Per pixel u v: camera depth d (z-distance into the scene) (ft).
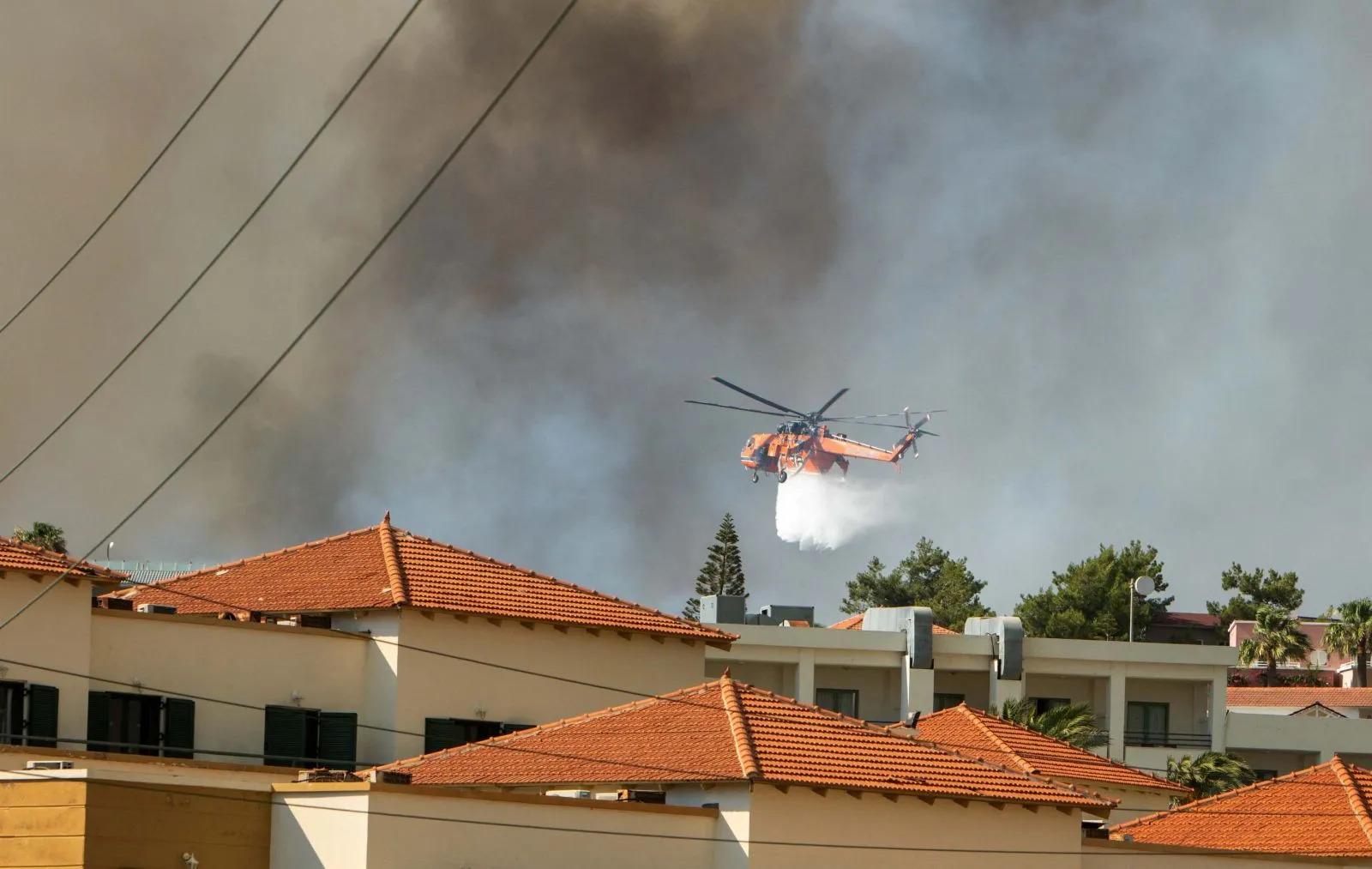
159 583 270.05
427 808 184.14
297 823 188.14
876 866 199.21
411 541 269.85
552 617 256.32
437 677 248.73
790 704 217.36
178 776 185.98
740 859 192.75
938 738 278.26
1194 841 248.73
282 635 241.96
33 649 218.38
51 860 177.37
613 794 200.85
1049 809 211.61
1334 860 235.81
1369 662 624.18
